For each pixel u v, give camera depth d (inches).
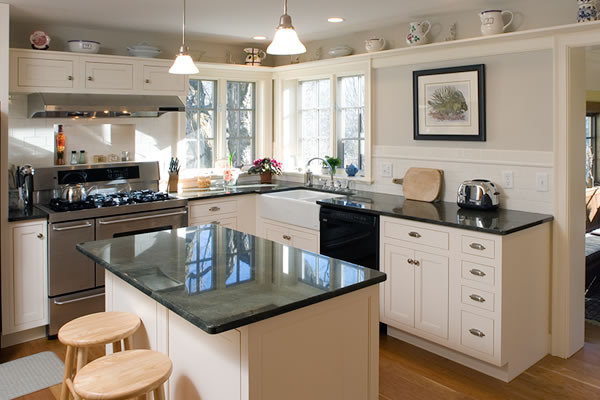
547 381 124.4
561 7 131.7
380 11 152.9
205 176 203.5
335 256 161.5
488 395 118.0
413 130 168.6
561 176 133.0
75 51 163.9
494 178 149.0
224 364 73.7
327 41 198.4
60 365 135.1
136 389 71.0
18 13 152.9
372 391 87.8
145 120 189.5
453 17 155.5
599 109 277.6
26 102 165.0
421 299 137.5
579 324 140.9
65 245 149.2
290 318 73.7
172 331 86.2
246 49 208.4
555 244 135.5
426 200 162.7
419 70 164.9
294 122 222.2
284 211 181.8
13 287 143.5
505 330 121.7
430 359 136.3
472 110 151.5
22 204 157.4
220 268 91.4
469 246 125.0
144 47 175.8
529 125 140.3
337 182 196.2
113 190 183.2
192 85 205.6
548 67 135.4
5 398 119.6
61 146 170.7
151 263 95.0
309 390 77.4
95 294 155.7
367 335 86.4
